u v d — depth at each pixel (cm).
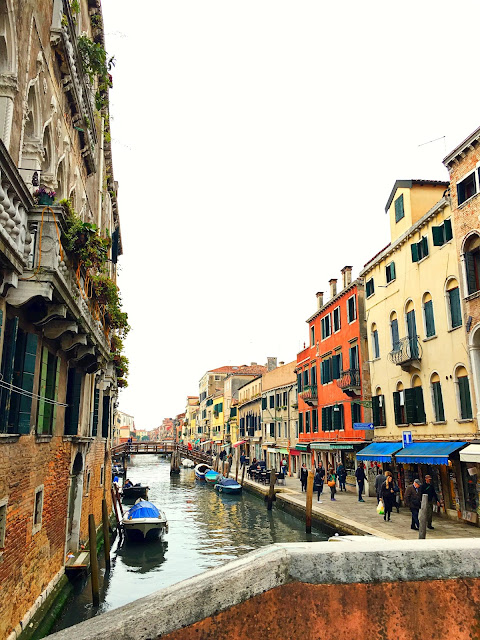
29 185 826
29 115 862
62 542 1105
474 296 1492
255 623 150
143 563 1577
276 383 4234
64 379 1134
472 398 1496
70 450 1191
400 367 1980
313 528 1884
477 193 1495
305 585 155
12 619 726
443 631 153
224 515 2519
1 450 673
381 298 2186
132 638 147
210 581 157
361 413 2408
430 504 1417
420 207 1977
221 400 7044
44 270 718
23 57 765
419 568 160
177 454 5369
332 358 2823
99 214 1795
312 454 3164
